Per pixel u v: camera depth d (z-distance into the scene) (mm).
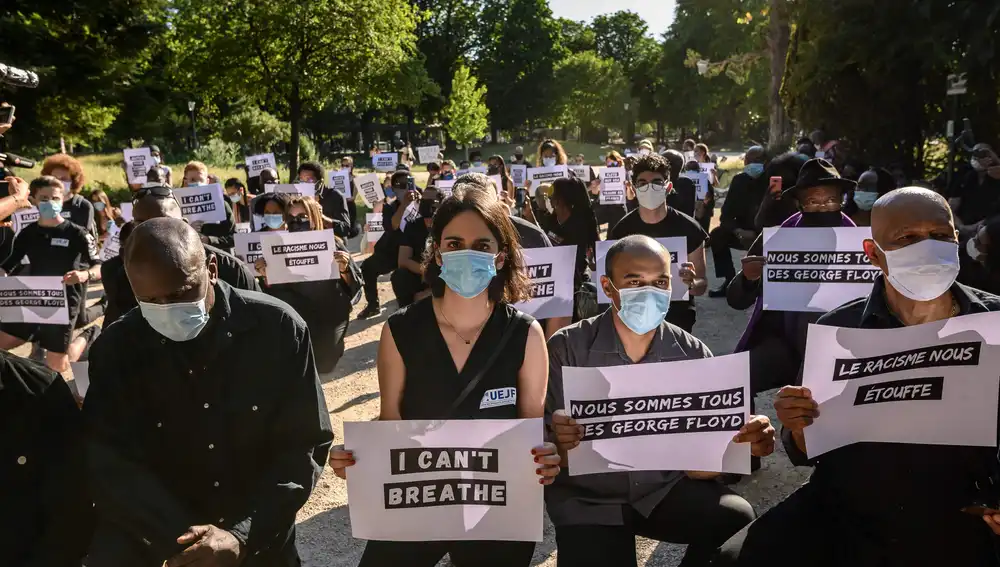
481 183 3475
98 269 6480
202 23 29312
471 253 2537
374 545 2670
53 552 2285
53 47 21719
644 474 2863
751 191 8758
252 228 9273
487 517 2492
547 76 79688
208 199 8719
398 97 33469
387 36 31094
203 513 2420
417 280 7195
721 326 8289
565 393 2605
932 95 14211
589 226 5594
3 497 2215
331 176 16469
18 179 3486
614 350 3004
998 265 4387
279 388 2443
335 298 6574
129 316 2412
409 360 2611
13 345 5906
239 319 2377
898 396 2375
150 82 26938
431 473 2482
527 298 2789
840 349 2414
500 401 2590
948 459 2420
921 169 15156
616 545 2748
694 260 4992
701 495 2867
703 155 16266
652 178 4883
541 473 2445
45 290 5734
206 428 2379
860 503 2547
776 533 2641
